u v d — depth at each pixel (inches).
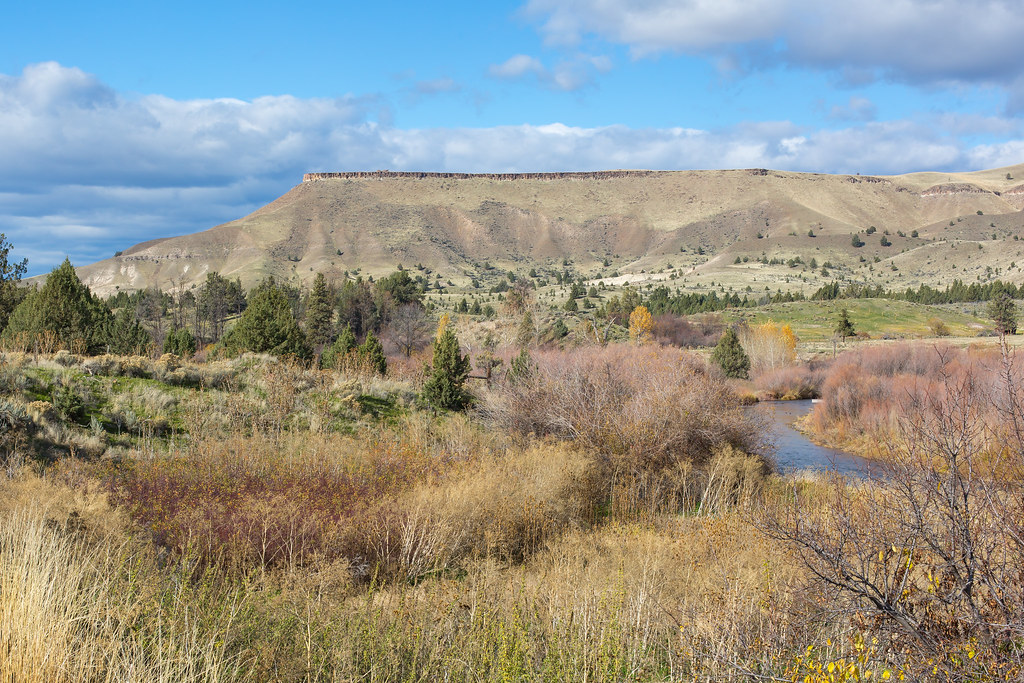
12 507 259.0
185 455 452.1
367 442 544.1
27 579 166.1
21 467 370.6
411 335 1792.6
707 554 323.3
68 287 788.0
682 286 5536.4
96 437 458.0
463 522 372.2
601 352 1058.1
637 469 571.8
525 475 480.7
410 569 321.1
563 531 404.5
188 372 644.7
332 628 199.0
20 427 419.8
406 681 186.2
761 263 7062.0
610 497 532.7
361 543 329.4
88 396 523.8
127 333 978.1
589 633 220.7
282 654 182.9
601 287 5310.0
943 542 151.6
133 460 431.8
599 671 198.8
